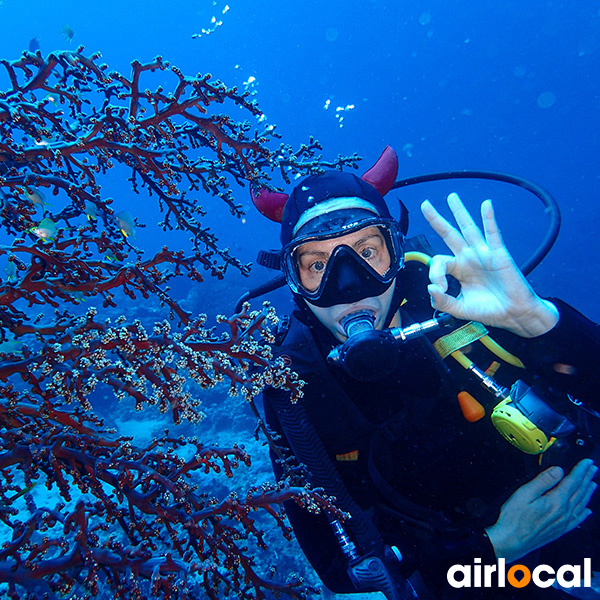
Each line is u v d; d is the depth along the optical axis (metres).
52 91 1.63
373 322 2.36
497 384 2.09
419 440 2.30
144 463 1.65
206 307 17.64
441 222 1.90
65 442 1.72
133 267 1.65
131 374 1.49
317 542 2.38
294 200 2.59
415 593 1.92
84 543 1.54
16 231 1.75
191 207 2.13
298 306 2.60
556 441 2.03
